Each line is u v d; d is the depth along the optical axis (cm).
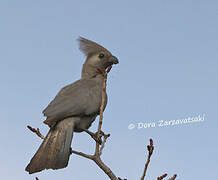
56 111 1045
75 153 938
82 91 1132
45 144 988
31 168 936
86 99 1103
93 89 1166
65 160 955
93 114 1127
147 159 727
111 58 1388
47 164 940
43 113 1059
